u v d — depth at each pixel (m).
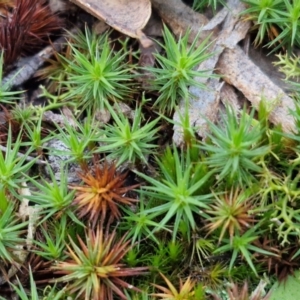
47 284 0.21
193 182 0.20
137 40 0.24
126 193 0.21
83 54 0.24
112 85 0.22
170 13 0.24
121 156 0.21
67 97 0.23
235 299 0.19
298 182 0.21
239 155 0.20
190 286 0.20
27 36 0.24
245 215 0.20
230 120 0.20
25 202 0.22
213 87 0.22
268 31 0.23
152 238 0.21
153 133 0.21
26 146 0.23
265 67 0.23
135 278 0.21
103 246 0.20
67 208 0.21
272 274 0.21
